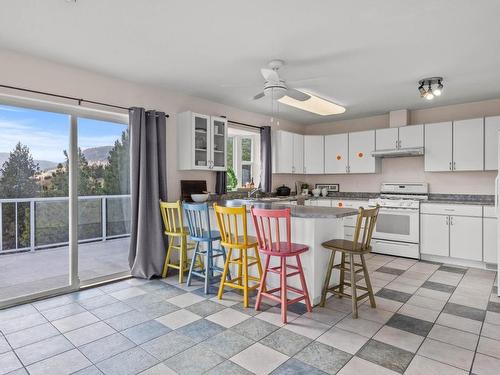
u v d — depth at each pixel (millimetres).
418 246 4715
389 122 5508
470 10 2244
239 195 5223
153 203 3844
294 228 3055
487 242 4195
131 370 1970
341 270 2977
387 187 5582
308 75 3605
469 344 2268
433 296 3201
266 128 5480
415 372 1940
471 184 4840
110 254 3859
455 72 3508
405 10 2248
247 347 2227
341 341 2311
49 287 3346
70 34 2611
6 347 2240
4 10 2229
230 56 3074
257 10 2254
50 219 3416
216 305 2971
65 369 1983
